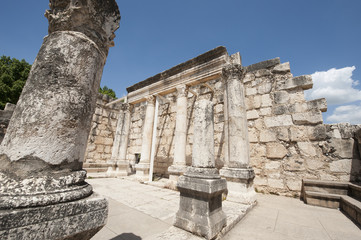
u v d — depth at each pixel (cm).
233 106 597
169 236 275
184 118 807
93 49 198
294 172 627
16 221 112
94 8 198
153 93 1015
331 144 591
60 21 191
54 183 144
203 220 279
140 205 461
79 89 179
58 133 159
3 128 815
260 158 698
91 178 957
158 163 1102
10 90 1445
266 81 754
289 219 384
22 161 144
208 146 338
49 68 168
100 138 1291
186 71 859
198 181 298
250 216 400
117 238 277
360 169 538
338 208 469
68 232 133
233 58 777
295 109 669
